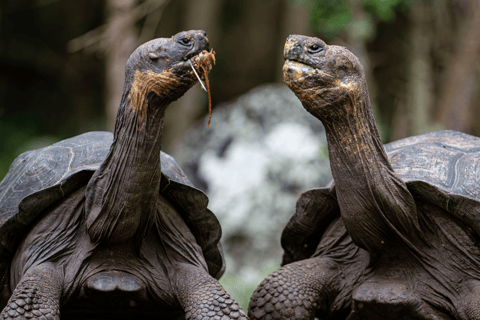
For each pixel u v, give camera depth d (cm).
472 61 1617
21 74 2622
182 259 675
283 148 1519
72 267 621
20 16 2573
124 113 586
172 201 686
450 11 1644
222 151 1591
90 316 666
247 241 1458
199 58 561
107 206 601
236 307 607
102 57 2408
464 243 652
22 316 559
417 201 655
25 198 618
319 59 592
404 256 664
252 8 2792
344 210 643
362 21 1448
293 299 679
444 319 650
